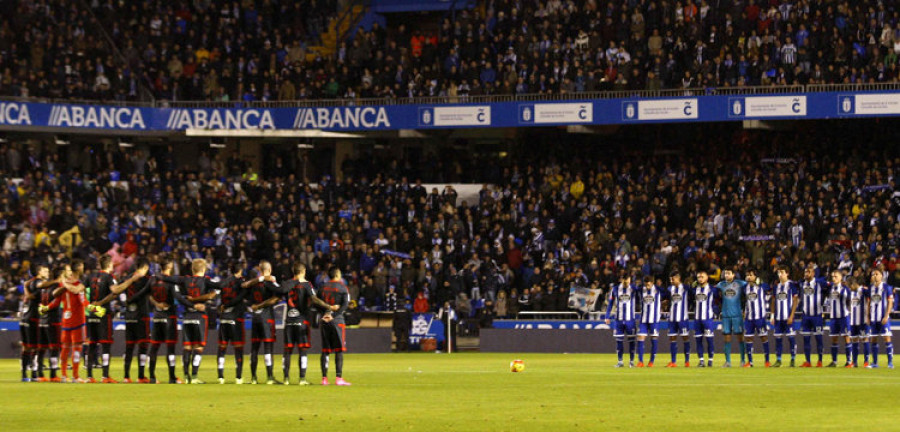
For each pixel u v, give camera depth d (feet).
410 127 216.33
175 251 195.62
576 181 207.82
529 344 183.52
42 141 223.10
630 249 190.60
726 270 131.44
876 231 181.88
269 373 99.45
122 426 64.23
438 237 199.21
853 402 77.66
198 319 100.07
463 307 187.83
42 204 201.46
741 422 65.10
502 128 227.20
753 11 207.00
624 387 92.94
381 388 92.43
